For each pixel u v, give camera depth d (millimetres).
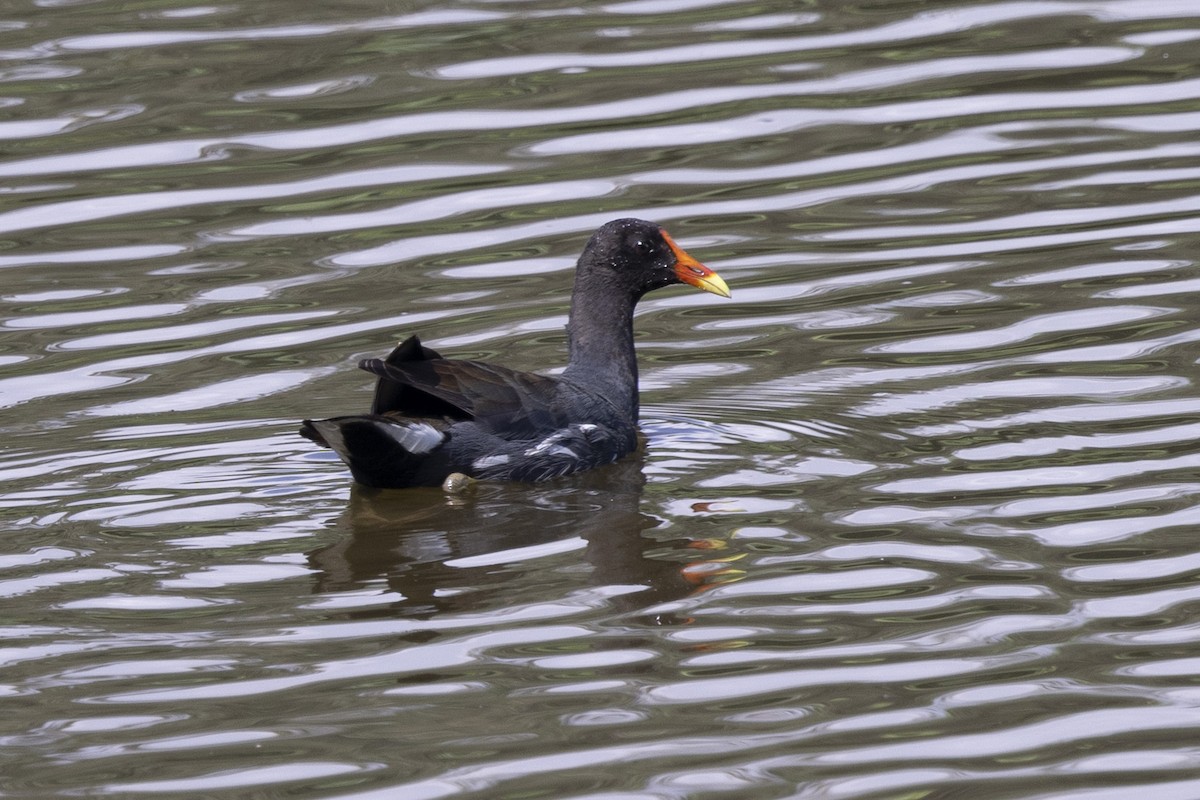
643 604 9781
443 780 7980
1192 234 16312
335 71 20844
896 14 22359
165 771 8102
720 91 20125
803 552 10438
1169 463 11594
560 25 22312
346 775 8039
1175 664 8852
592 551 10617
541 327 15102
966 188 17750
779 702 8602
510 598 9953
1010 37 21375
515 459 12000
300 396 13633
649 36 21844
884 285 15664
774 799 7750
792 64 20781
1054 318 14641
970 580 9930
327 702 8727
